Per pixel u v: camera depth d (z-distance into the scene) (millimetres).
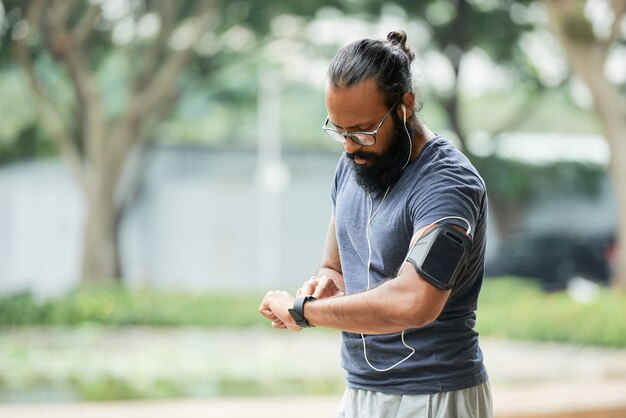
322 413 6383
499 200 28141
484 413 3004
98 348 13242
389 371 2951
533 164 27172
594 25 16188
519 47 24156
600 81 16234
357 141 2824
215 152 25297
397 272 2910
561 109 33500
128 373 10953
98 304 15766
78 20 20609
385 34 2959
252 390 9672
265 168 25562
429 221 2748
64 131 20203
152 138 22141
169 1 19734
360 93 2754
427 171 2854
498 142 27516
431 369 2912
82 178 20281
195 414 6352
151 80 20078
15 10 19234
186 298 16625
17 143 23969
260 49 22422
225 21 21141
